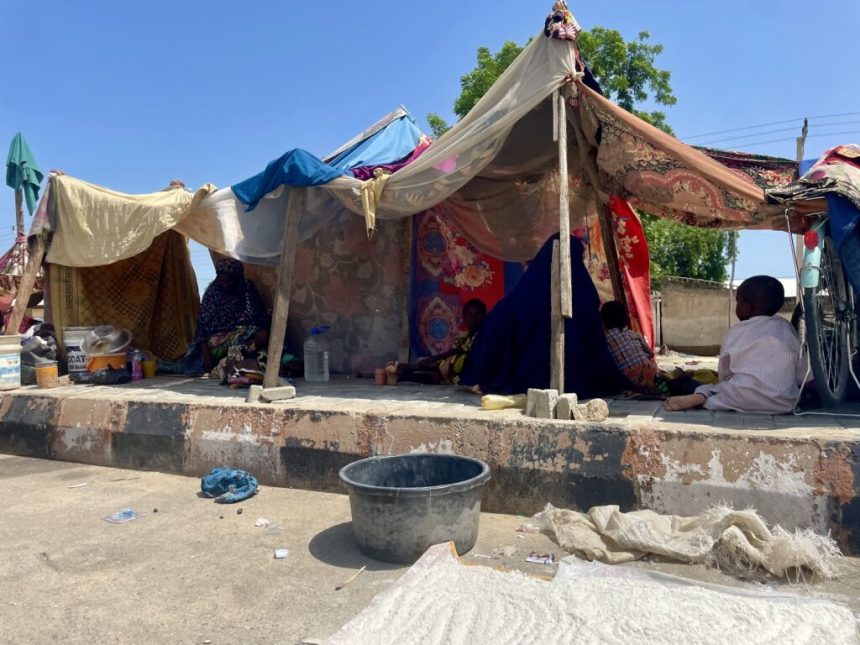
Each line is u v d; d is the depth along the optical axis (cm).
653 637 256
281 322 594
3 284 1064
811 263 434
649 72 1515
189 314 927
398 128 805
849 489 358
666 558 357
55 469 599
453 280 788
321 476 510
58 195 742
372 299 804
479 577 321
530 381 563
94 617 312
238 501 488
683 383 595
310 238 823
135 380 770
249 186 630
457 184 549
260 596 331
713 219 635
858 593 314
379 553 370
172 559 381
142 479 559
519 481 440
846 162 479
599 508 395
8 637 294
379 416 495
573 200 769
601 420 443
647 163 518
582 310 567
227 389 672
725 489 383
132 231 698
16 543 410
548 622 272
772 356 450
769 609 276
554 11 482
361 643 266
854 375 465
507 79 509
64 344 787
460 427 466
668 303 1805
